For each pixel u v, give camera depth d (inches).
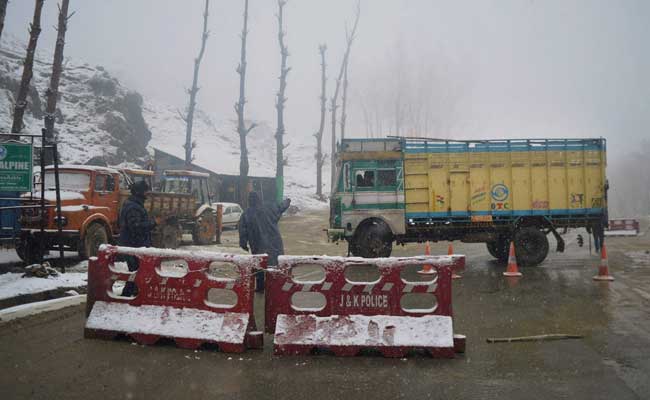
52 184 473.4
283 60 1360.7
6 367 181.6
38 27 521.0
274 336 209.5
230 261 213.6
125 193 520.4
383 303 206.1
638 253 590.6
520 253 486.3
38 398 152.5
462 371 181.0
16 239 396.2
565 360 192.9
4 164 343.9
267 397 155.3
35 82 1654.8
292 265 210.2
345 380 171.5
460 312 282.4
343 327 203.5
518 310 285.6
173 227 635.5
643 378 171.8
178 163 1523.1
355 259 208.8
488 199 498.6
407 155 500.4
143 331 212.8
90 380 169.2
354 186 498.3
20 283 311.1
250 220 350.6
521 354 201.6
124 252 225.1
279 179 1368.1
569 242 792.3
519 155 500.1
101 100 1739.7
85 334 220.1
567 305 297.6
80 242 433.1
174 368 183.0
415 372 179.9
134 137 1728.6
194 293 215.6
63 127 1553.9
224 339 203.9
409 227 502.0
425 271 447.8
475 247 744.3
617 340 220.2
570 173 501.0
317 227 1105.4
